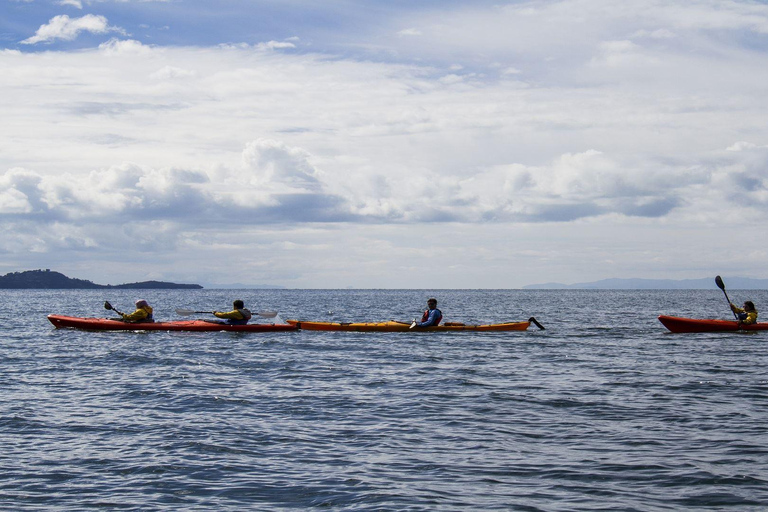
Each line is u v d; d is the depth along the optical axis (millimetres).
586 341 22906
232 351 19453
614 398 12305
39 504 6992
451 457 8578
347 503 7008
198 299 104750
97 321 26000
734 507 6844
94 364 16688
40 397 12430
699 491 7293
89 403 11875
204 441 9281
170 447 9000
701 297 130625
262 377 14742
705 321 26266
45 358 17859
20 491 7359
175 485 7555
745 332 26156
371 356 18484
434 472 7984
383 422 10438
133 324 25406
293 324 26297
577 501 7031
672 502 6996
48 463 8320
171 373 15281
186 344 21203
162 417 10758
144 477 7824
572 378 14609
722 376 14836
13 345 21031
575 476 7820
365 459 8492
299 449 8938
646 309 60812
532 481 7668
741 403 11852
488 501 7047
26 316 42719
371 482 7629
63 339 22750
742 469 8008
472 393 12805
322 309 60438
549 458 8523
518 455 8656
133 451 8820
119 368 16031
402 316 47156
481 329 26688
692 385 13672
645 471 7973
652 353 19344
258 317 46625
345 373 15336
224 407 11531
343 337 23688
